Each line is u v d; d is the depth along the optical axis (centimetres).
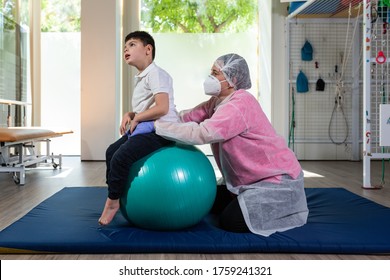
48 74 645
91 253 176
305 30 605
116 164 189
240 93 202
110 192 193
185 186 188
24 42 569
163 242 179
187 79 620
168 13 616
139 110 213
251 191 198
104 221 199
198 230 200
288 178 204
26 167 485
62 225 207
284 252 177
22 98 562
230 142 198
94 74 557
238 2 616
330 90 609
